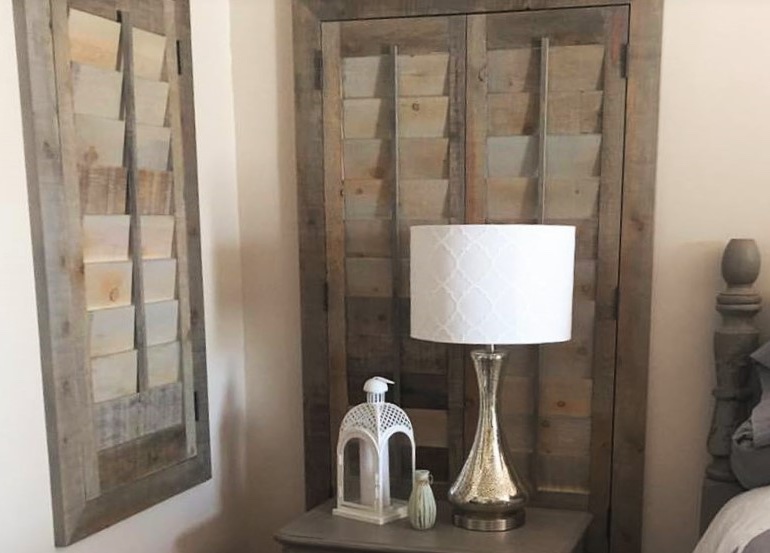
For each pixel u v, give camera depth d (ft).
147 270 6.18
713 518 6.02
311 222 7.19
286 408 7.67
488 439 6.00
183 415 6.61
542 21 6.46
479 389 6.36
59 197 5.29
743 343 6.03
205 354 6.91
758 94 6.18
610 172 6.42
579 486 6.76
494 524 5.91
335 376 7.26
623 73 6.33
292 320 7.55
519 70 6.56
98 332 5.66
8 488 5.05
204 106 7.06
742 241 6.03
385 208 6.99
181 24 6.52
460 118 6.72
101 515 5.70
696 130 6.33
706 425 6.52
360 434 6.18
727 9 6.17
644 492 6.71
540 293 5.51
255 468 7.82
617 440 6.63
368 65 6.90
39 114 5.13
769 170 6.21
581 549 6.37
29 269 5.16
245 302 7.69
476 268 5.48
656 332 6.57
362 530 5.97
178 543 6.77
